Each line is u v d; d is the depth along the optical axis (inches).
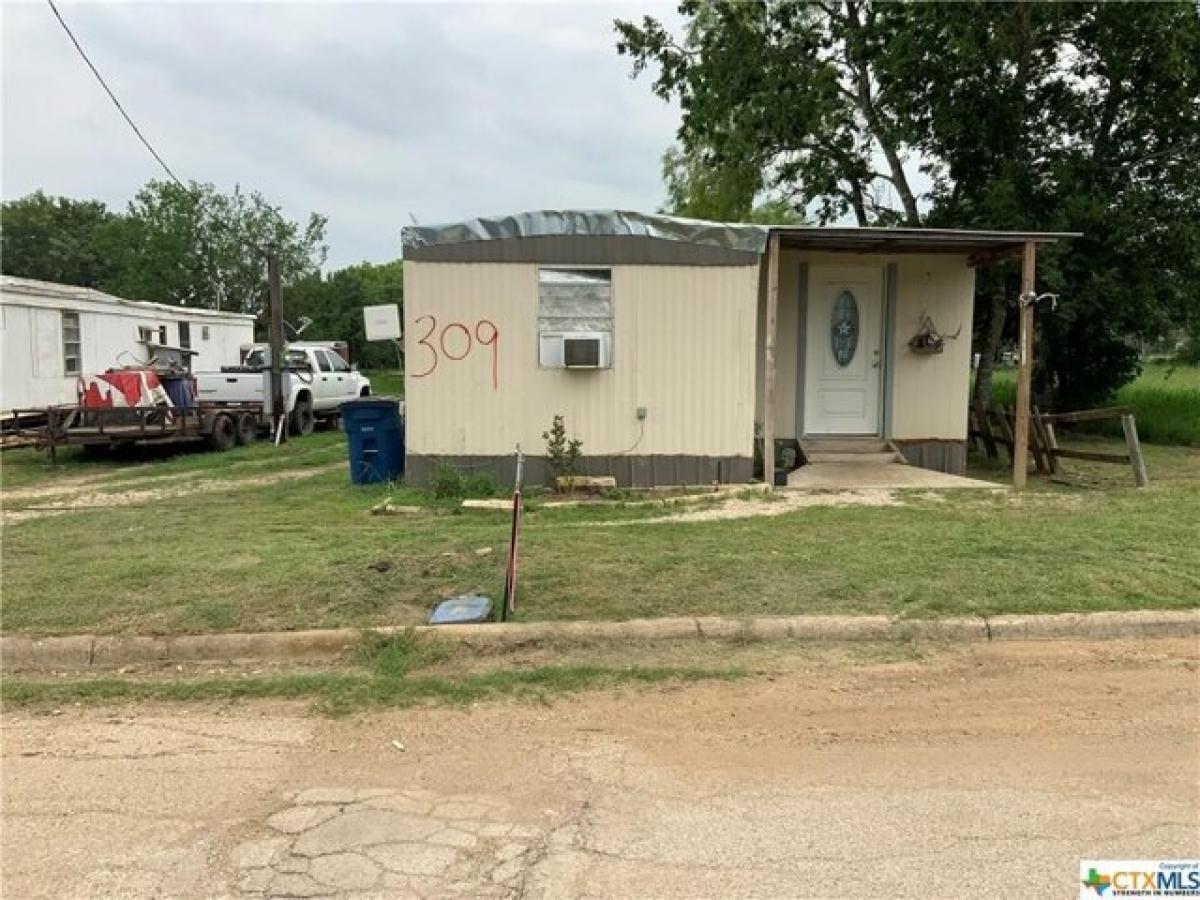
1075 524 306.2
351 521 333.1
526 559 259.9
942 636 208.8
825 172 684.7
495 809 133.4
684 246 393.4
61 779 144.8
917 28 559.2
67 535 314.5
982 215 567.2
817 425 463.2
